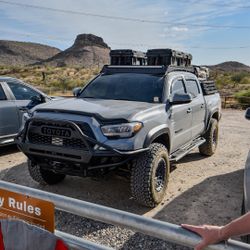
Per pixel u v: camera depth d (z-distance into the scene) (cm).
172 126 506
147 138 423
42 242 142
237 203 470
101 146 398
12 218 154
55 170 438
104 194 494
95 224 394
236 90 3388
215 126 734
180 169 638
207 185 545
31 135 442
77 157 406
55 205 153
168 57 733
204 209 446
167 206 452
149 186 417
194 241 122
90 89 566
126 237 365
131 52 724
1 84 700
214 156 748
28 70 7669
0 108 677
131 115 419
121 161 405
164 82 527
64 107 445
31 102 712
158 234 129
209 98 711
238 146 861
